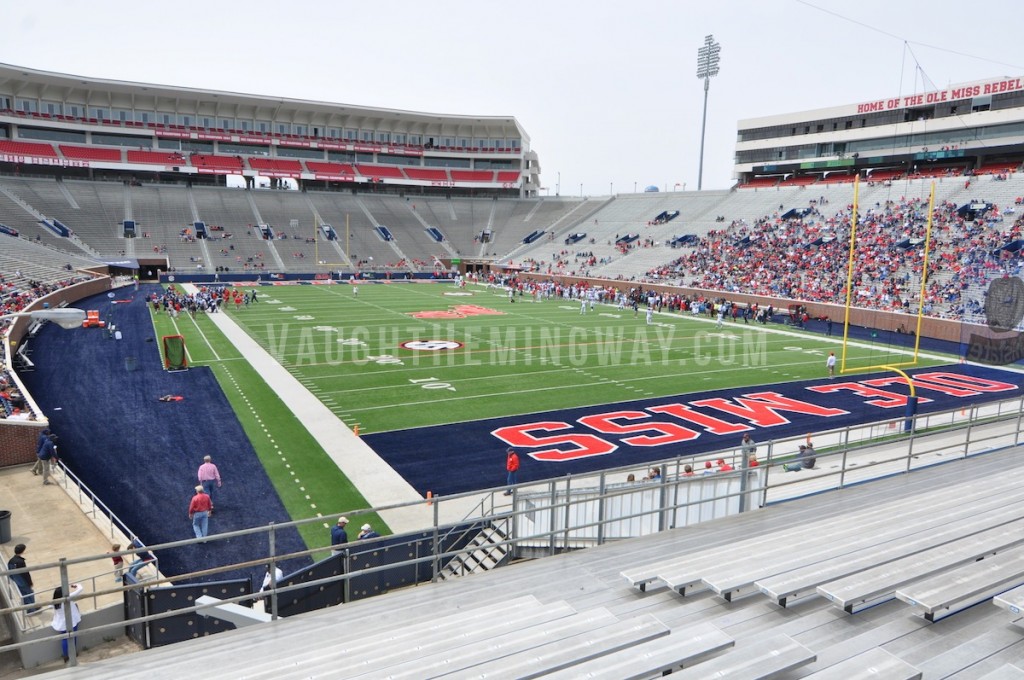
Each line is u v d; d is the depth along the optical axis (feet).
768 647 15.43
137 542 37.35
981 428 55.01
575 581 23.07
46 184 203.62
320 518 22.04
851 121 194.08
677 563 21.83
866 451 51.60
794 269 153.48
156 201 217.36
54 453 48.62
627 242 209.97
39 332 109.19
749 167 222.89
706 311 146.20
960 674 14.20
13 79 202.90
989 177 152.66
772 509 30.25
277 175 246.06
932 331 116.67
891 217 154.51
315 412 68.13
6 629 31.55
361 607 22.35
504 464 54.44
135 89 219.82
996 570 18.56
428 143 280.72
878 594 18.03
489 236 255.50
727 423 65.67
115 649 29.35
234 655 18.94
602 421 66.08
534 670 15.85
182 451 56.39
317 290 184.24
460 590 23.13
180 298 148.25
